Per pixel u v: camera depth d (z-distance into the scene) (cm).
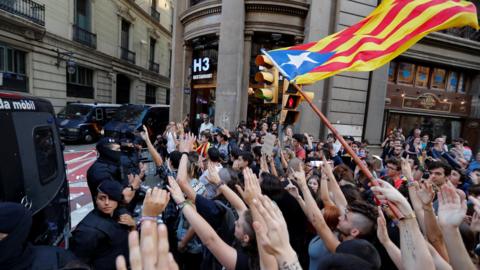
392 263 200
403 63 1302
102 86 2258
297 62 349
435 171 366
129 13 2547
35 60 1634
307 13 1031
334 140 791
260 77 492
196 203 247
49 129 294
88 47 2017
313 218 229
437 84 1404
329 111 1062
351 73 1080
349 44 334
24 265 132
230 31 1021
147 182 743
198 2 1245
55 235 259
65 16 1830
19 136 231
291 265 123
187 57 1291
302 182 256
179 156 365
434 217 187
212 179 264
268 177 290
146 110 1355
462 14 252
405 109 1315
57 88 1795
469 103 1482
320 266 124
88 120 1462
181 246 288
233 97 1029
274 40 1063
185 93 1280
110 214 227
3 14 1373
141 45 2817
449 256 172
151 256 102
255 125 1041
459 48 1336
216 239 192
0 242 123
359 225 204
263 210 136
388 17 314
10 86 1497
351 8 1042
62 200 288
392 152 768
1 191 198
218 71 1056
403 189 337
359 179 455
